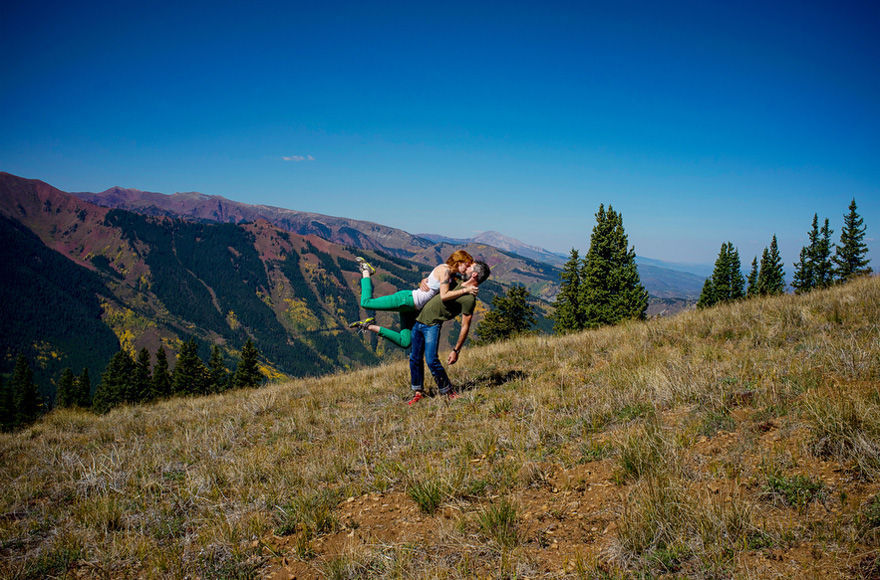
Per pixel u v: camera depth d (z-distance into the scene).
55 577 3.04
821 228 57.28
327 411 6.96
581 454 3.80
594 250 35.97
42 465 5.75
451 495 3.38
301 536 3.19
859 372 4.02
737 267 56.78
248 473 4.52
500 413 5.25
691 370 5.07
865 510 2.38
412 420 5.44
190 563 3.04
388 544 2.93
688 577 2.21
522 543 2.76
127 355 62.31
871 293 7.52
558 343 9.48
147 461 5.30
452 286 5.98
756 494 2.76
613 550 2.51
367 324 6.05
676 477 2.99
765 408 3.81
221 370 63.41
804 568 2.11
